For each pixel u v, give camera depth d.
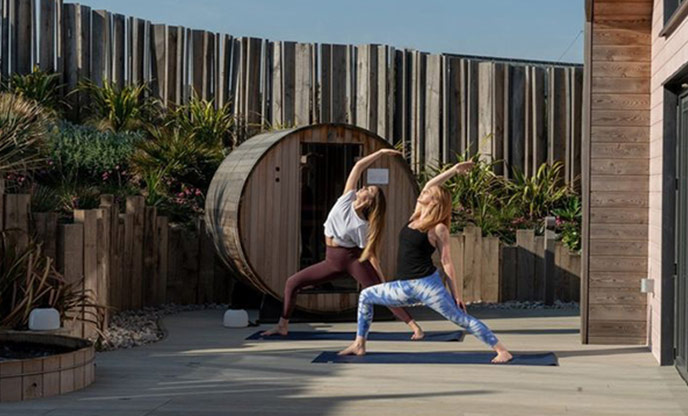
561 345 8.47
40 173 11.91
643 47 8.55
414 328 8.74
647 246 8.53
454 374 6.92
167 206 12.41
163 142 13.12
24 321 7.59
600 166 8.58
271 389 6.27
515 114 14.80
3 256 7.86
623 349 8.25
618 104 8.57
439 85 14.60
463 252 11.92
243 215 9.85
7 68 13.38
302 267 11.03
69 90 13.73
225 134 14.17
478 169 14.24
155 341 8.58
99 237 8.41
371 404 5.80
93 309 8.22
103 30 13.98
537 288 12.05
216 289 11.66
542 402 5.93
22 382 5.86
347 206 8.77
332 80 14.47
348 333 9.17
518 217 14.02
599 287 8.56
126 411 5.54
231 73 14.48
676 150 7.52
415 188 10.32
